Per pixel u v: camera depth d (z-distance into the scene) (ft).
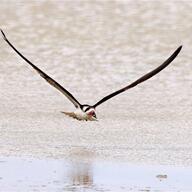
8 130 60.59
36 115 65.51
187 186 47.42
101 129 61.62
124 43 93.35
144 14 107.86
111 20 104.42
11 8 110.32
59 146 56.49
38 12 108.47
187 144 57.26
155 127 62.08
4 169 50.70
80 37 95.96
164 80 77.30
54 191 46.14
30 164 51.83
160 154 54.49
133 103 69.92
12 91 73.05
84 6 111.96
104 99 46.57
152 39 95.45
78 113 46.62
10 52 88.43
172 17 106.32
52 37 96.12
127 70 81.87
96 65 83.56
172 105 69.15
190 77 78.48
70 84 76.54
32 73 79.46
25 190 46.21
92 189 46.65
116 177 49.19
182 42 94.27
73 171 50.34
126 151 55.26
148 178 48.96
